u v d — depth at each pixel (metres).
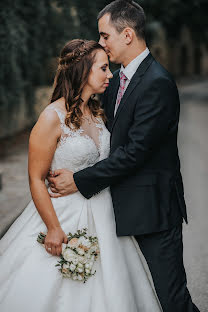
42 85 10.77
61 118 2.37
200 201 5.59
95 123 2.53
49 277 2.34
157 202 2.51
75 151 2.38
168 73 2.51
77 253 2.32
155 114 2.40
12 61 8.71
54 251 2.35
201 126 12.17
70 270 2.31
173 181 2.58
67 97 2.39
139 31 2.50
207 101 19.08
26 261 2.37
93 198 2.48
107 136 2.55
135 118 2.43
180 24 27.86
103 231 2.44
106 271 2.37
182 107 16.97
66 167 2.42
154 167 2.52
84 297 2.38
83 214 2.45
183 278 2.63
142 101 2.42
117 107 2.65
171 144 2.55
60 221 2.41
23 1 9.48
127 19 2.46
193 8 24.61
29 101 10.20
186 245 4.28
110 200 2.55
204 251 4.13
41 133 2.34
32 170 2.37
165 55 34.88
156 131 2.41
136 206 2.49
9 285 2.36
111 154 2.46
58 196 2.43
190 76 38.62
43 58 10.05
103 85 2.44
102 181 2.38
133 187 2.51
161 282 2.58
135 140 2.39
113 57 2.55
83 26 10.10
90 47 2.38
